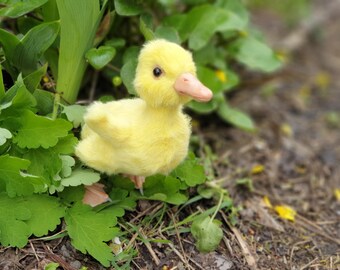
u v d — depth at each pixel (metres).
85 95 0.69
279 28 1.20
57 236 0.56
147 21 0.63
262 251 0.62
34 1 0.56
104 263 0.54
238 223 0.64
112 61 0.66
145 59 0.52
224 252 0.60
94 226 0.55
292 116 0.91
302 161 0.78
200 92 0.49
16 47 0.56
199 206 0.62
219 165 0.73
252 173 0.73
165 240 0.58
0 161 0.52
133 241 0.57
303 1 1.25
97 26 0.59
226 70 0.75
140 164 0.52
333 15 1.29
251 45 0.76
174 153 0.53
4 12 0.55
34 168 0.55
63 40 0.56
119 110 0.53
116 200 0.57
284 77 1.02
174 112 0.52
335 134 0.88
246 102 0.91
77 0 0.55
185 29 0.67
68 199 0.56
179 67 0.50
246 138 0.80
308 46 1.16
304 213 0.69
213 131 0.79
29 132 0.54
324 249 0.64
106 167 0.54
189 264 0.57
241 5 0.74
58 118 0.55
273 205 0.69
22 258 0.54
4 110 0.54
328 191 0.74
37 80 0.56
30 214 0.54
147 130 0.52
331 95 1.00
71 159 0.55
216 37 0.74
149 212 0.60
